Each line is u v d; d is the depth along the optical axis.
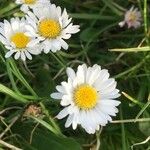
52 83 0.12
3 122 0.11
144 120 0.11
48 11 0.12
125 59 0.13
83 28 0.14
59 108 0.12
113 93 0.11
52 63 0.13
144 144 0.12
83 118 0.10
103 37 0.14
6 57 0.11
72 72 0.10
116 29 0.14
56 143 0.11
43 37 0.11
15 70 0.11
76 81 0.10
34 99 0.11
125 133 0.12
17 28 0.12
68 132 0.12
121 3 0.15
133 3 0.15
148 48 0.12
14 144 0.11
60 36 0.11
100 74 0.11
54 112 0.12
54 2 0.14
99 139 0.11
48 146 0.11
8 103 0.12
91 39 0.13
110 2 0.14
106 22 0.14
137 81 0.13
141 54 0.13
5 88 0.11
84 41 0.14
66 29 0.11
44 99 0.11
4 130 0.11
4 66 0.12
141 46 0.14
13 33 0.12
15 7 0.13
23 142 0.11
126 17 0.14
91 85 0.11
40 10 0.12
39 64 0.13
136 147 0.12
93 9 0.14
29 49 0.11
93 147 0.12
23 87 0.12
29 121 0.11
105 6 0.14
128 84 0.13
